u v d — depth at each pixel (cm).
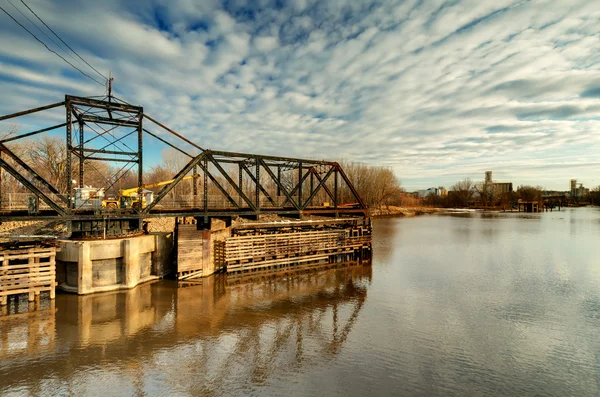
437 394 1023
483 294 2023
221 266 2603
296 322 1592
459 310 1753
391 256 3250
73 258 1905
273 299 1938
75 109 1973
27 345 1317
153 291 2052
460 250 3578
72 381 1077
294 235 2803
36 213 1895
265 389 1043
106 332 1450
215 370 1154
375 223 6969
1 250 1723
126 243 2016
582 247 3750
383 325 1556
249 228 2873
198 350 1300
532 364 1210
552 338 1424
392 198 11325
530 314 1698
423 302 1881
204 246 2427
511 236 4738
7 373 1118
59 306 1738
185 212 2366
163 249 2384
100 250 1941
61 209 1936
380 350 1309
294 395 1012
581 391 1048
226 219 2978
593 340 1406
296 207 2836
